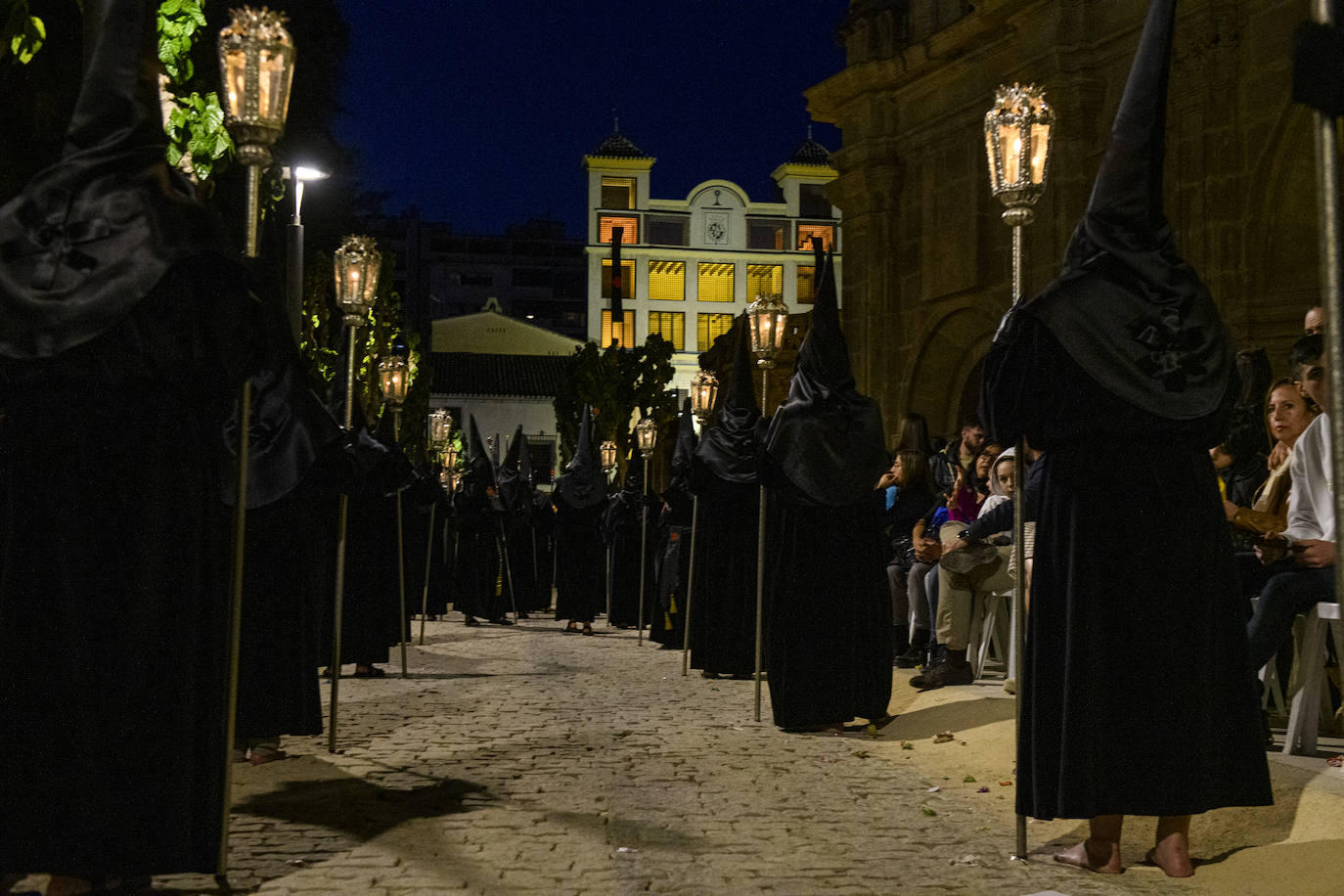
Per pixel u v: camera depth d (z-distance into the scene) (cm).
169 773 378
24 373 375
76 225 372
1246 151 1775
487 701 973
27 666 366
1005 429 477
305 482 650
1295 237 1731
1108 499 458
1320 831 476
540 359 6519
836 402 834
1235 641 465
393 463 970
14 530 371
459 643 1609
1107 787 446
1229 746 457
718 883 447
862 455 827
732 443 1152
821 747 765
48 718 366
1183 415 448
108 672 372
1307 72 231
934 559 941
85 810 367
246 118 482
